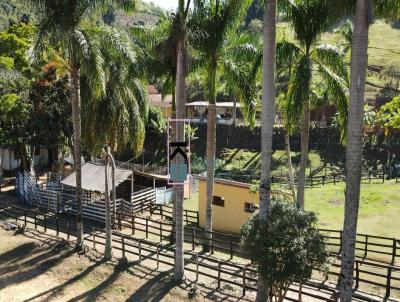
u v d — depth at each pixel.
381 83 59.25
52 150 42.28
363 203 27.25
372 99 52.62
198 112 60.44
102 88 17.23
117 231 22.45
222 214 23.80
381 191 29.39
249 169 44.06
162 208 27.62
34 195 28.05
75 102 18.89
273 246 10.70
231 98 63.25
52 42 17.30
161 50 15.30
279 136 47.22
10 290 15.40
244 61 18.52
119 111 19.34
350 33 31.34
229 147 50.03
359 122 10.72
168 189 31.59
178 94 15.05
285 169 42.47
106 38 18.00
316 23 16.62
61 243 19.80
